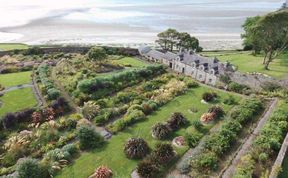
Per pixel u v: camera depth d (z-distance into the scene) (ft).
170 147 121.08
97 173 109.09
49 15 493.36
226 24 481.05
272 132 131.85
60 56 275.39
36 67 238.48
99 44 345.31
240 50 328.70
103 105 168.25
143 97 178.40
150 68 221.05
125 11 571.28
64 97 180.45
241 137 135.23
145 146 124.88
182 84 194.18
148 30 424.87
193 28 447.42
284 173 109.81
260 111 160.86
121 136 137.59
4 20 440.45
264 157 114.11
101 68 237.86
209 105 169.68
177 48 310.65
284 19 220.43
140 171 109.91
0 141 135.44
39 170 108.68
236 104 170.40
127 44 350.23
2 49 299.17
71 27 423.23
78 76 210.38
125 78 203.00
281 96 178.40
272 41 234.17
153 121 151.23
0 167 118.32
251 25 275.80
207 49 338.75
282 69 240.73
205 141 128.36
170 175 110.83
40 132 136.05
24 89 194.08
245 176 103.35
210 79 210.79
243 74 199.31
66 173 112.47
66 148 124.36
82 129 131.75
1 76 221.66
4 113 160.45
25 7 552.82
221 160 118.62
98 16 507.71
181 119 146.41
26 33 382.01
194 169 112.68
